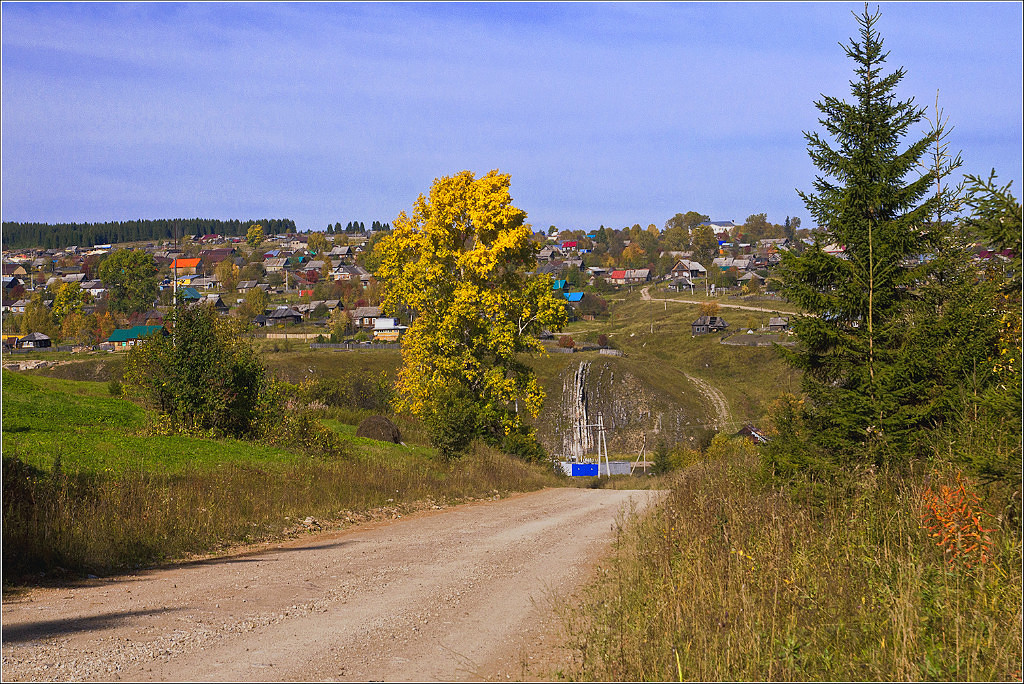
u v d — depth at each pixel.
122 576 11.73
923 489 10.77
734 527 10.73
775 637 7.34
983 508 9.91
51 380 38.31
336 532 17.41
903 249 13.80
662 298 198.00
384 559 13.58
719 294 193.62
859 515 10.77
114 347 141.50
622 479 53.22
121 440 23.95
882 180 14.10
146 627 8.44
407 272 39.72
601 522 19.61
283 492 19.72
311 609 9.48
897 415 12.98
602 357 108.56
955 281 13.62
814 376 14.45
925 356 13.10
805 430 14.16
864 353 13.86
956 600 7.87
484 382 39.88
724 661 6.91
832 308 14.09
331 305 192.00
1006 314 12.55
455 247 40.12
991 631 7.38
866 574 8.86
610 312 186.25
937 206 13.66
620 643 7.29
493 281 39.91
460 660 7.35
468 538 16.50
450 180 39.47
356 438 37.16
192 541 14.36
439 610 9.52
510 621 8.95
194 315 28.56
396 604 9.84
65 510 13.11
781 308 157.00
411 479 25.78
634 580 9.74
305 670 6.96
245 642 7.89
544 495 29.27
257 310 192.00
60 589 10.59
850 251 14.32
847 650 7.25
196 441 26.06
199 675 6.75
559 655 7.54
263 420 29.45
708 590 8.37
